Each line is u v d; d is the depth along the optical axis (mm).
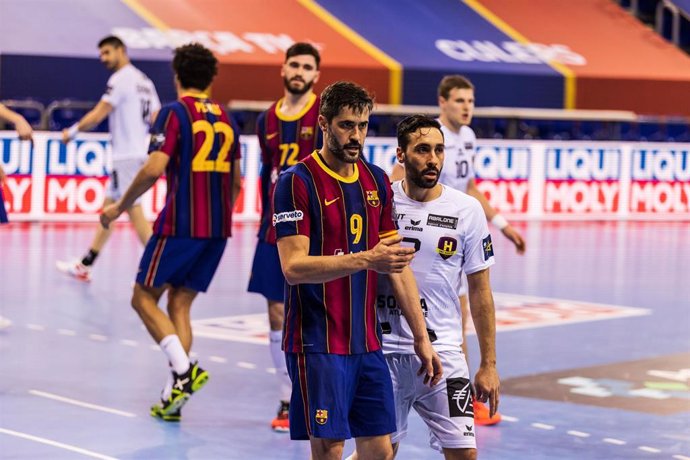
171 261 17438
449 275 12930
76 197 41594
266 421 17594
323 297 11781
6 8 46969
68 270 30000
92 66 46250
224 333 24172
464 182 18391
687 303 29812
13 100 45562
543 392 19734
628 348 23703
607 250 40031
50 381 19625
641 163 49688
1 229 39219
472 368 21516
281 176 11852
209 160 17594
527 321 26594
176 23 49312
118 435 16531
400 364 12859
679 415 18406
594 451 16281
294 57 17391
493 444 16516
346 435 11773
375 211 12102
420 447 16312
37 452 15508
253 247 38094
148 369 20719
